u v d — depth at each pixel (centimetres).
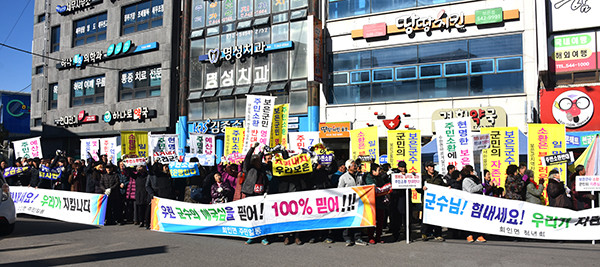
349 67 1919
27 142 1633
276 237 930
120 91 2530
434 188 907
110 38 2570
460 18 1714
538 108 1588
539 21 1562
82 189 1353
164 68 2361
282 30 2042
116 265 673
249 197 901
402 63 1827
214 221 942
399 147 1381
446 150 1117
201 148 1534
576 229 884
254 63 2098
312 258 743
